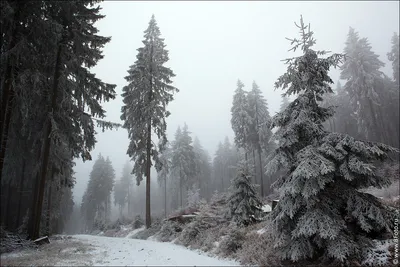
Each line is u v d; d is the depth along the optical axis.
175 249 12.98
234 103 39.88
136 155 23.95
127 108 24.94
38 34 12.48
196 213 19.84
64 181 20.34
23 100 12.30
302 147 9.54
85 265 7.96
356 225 8.54
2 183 18.88
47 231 18.44
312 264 8.39
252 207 15.08
